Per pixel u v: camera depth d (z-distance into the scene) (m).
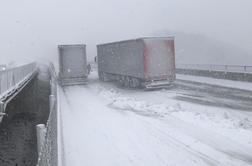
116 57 32.84
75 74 33.88
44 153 5.71
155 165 9.79
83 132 14.16
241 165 9.49
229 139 12.09
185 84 30.09
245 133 12.66
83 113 18.55
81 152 11.39
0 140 14.00
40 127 8.77
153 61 26.55
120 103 21.16
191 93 24.39
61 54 33.50
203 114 16.28
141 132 13.66
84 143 12.48
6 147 13.30
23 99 20.59
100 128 14.73
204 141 11.98
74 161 10.48
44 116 19.33
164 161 10.07
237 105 18.56
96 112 18.67
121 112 18.30
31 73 27.34
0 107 12.27
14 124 16.59
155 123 15.16
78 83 34.22
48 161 6.46
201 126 14.16
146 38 26.23
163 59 26.81
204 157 10.27
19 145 13.74
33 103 22.67
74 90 29.95
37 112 20.25
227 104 19.02
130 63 29.09
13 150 13.14
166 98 22.66
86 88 31.17
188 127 14.13
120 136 13.21
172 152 10.89
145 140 12.45
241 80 29.06
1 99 12.84
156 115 17.00
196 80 32.44
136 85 28.81
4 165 11.70
